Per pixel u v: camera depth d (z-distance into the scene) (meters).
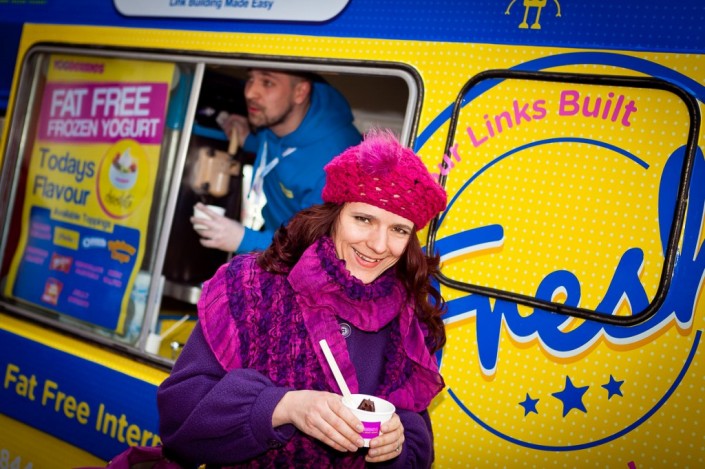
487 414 2.35
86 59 3.68
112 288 3.45
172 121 3.36
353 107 3.65
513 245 2.35
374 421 1.48
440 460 2.41
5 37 3.94
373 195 1.52
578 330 2.23
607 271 2.21
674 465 2.10
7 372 3.59
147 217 3.40
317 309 1.62
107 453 3.15
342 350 1.61
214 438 1.54
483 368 2.37
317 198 3.57
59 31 3.70
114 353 3.30
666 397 2.11
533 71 2.37
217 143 3.80
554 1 2.36
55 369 3.40
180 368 1.65
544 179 2.32
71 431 3.29
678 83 2.15
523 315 2.32
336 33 2.79
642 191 2.18
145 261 3.37
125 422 3.10
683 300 2.10
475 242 2.41
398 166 1.53
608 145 2.24
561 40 2.33
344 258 1.63
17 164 3.89
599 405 2.20
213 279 1.67
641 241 2.17
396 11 2.66
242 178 3.88
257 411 1.50
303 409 1.47
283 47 2.93
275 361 1.60
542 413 2.28
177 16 3.24
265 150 3.76
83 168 3.67
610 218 2.22
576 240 2.26
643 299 2.15
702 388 2.07
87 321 3.50
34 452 3.44
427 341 1.77
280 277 1.65
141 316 3.31
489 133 2.42
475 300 2.39
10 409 3.55
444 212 2.46
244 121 3.86
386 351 1.71
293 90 3.60
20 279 3.82
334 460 1.64
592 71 2.27
